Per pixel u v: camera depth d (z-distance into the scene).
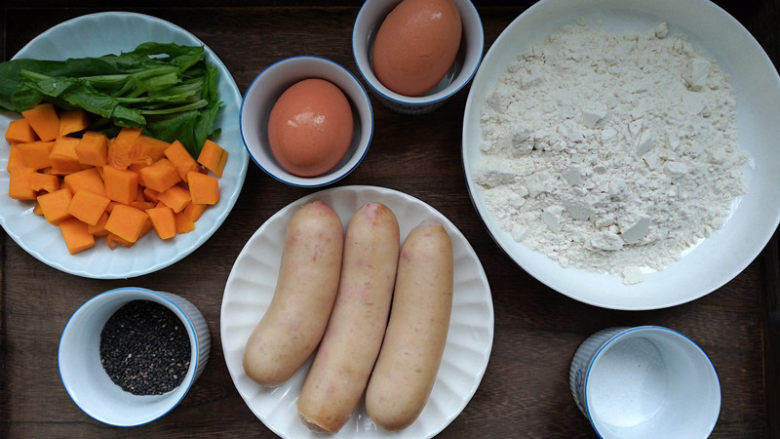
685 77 0.91
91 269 0.95
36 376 0.98
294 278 0.86
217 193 0.94
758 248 0.90
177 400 0.86
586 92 0.89
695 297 0.89
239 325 0.94
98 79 0.90
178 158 0.92
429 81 0.86
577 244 0.93
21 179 0.93
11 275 0.98
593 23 0.94
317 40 0.98
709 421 0.90
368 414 0.89
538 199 0.91
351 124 0.88
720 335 0.98
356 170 0.98
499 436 0.98
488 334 0.92
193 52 0.92
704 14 0.91
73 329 0.88
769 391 0.97
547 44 0.93
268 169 0.84
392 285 0.90
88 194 0.91
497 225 0.94
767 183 0.91
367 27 0.88
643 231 0.89
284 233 0.95
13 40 0.98
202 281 0.99
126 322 0.97
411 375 0.85
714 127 0.92
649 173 0.87
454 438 0.98
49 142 0.93
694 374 0.93
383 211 0.88
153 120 0.94
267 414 0.93
